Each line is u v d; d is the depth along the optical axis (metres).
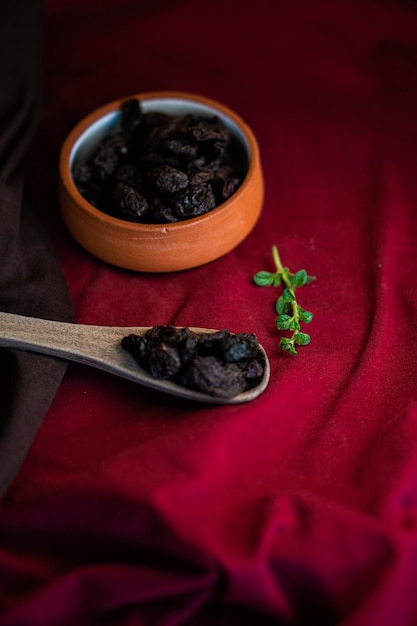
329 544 0.35
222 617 0.36
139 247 0.44
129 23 0.57
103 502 0.35
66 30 0.57
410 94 0.52
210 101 0.47
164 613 0.35
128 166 0.46
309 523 0.35
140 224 0.43
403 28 0.55
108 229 0.44
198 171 0.44
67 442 0.39
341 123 0.52
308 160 0.50
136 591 0.34
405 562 0.34
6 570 0.35
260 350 0.40
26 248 0.45
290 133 0.51
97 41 0.57
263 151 0.51
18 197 0.46
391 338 0.42
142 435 0.39
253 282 0.45
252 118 0.52
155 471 0.37
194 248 0.44
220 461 0.37
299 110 0.53
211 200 0.44
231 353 0.39
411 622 0.35
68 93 0.54
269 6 0.58
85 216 0.44
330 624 0.35
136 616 0.35
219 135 0.45
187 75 0.55
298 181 0.49
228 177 0.45
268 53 0.56
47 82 0.55
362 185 0.49
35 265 0.44
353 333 0.42
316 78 0.54
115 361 0.40
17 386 0.39
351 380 0.40
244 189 0.44
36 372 0.40
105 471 0.36
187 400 0.40
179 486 0.36
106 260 0.45
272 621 0.36
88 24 0.58
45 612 0.34
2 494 0.37
